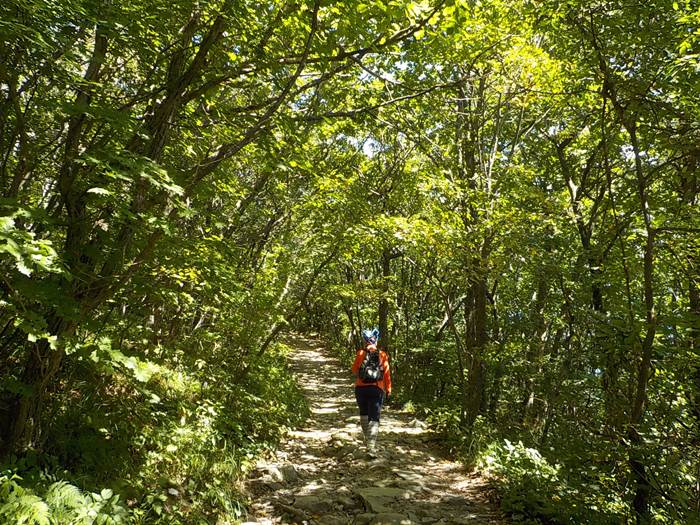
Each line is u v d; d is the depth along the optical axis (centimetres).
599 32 597
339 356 2503
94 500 329
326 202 947
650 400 474
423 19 440
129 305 574
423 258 906
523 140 1230
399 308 1702
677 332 466
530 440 808
